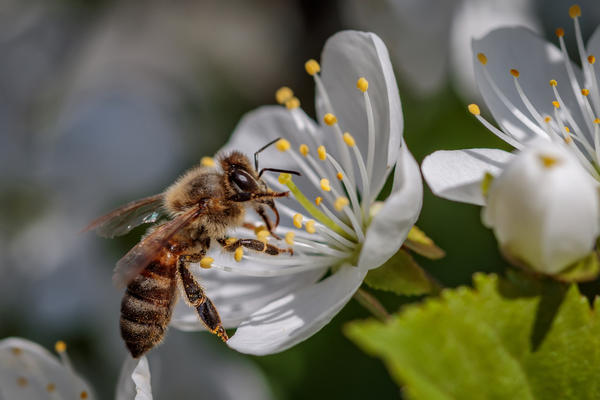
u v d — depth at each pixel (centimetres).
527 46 10
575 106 10
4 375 10
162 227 10
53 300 13
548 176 9
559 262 9
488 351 9
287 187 11
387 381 12
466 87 13
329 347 12
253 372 12
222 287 10
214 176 11
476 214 12
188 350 12
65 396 11
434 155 9
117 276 10
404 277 10
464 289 9
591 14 13
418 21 13
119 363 13
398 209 9
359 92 10
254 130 11
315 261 10
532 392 9
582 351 9
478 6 13
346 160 10
